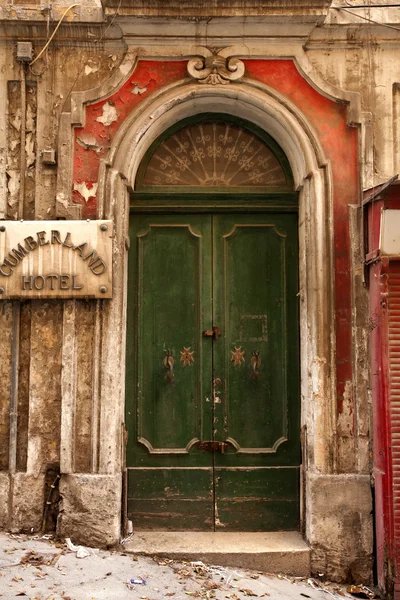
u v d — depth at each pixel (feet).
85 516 14.88
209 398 16.61
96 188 15.70
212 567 14.58
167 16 15.26
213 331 16.71
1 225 15.31
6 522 15.05
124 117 15.87
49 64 15.99
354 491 15.06
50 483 15.23
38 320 15.51
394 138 16.02
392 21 15.99
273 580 14.39
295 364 16.62
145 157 16.85
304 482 15.74
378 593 14.46
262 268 16.92
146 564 14.24
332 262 15.56
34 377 15.38
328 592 14.23
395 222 14.37
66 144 15.72
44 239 15.29
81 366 15.38
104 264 15.21
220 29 15.72
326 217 15.69
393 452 14.26
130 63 15.84
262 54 15.90
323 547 14.94
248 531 16.21
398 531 14.11
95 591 12.55
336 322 15.52
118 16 15.26
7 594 11.96
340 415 15.35
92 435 15.14
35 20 15.75
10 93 16.06
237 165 16.98
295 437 16.48
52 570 13.20
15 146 15.97
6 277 15.25
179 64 15.99
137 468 16.34
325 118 15.97
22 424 15.47
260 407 16.62
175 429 16.56
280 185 16.93
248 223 17.01
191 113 16.80
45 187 15.79
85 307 15.51
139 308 16.75
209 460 16.47
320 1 15.14
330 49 16.14
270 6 15.19
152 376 16.69
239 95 15.88
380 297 14.56
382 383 14.47
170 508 16.28
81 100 15.76
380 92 16.08
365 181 15.70
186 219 16.96
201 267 16.89
